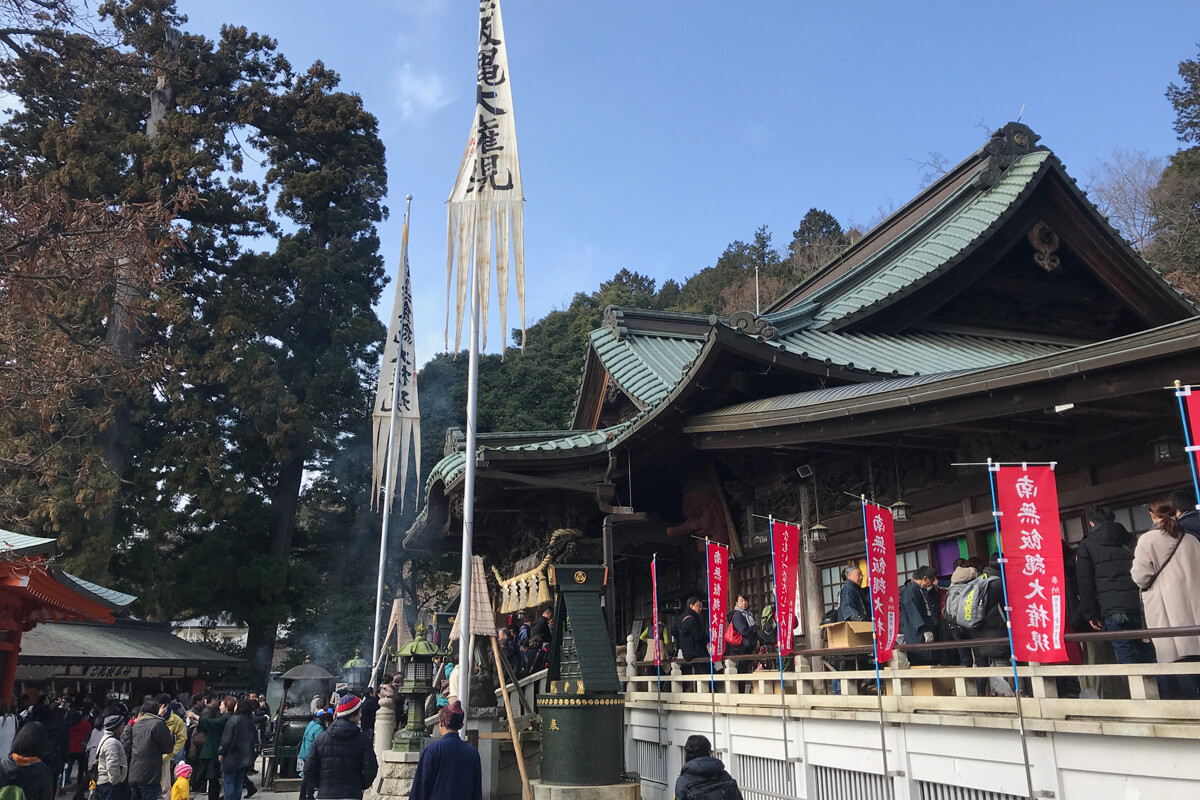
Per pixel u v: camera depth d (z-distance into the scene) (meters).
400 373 22.91
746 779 9.41
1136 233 40.59
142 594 34.50
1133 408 7.78
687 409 12.87
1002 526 5.66
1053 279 16.39
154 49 38.44
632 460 14.78
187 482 35.75
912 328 15.39
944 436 10.30
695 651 11.30
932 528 10.66
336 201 44.97
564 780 10.35
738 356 11.89
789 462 13.38
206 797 18.17
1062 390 7.42
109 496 30.17
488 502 17.88
